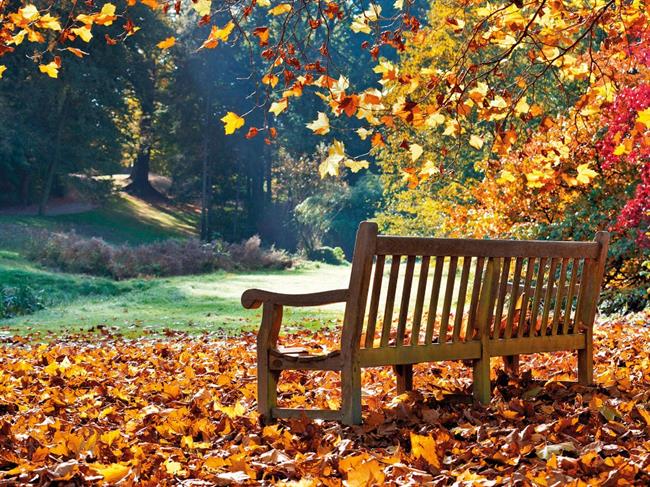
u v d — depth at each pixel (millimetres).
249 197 62344
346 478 3357
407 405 4418
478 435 3828
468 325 4695
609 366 6191
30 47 46562
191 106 58750
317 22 5227
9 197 51875
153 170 75125
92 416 4914
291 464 3521
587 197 14422
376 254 4203
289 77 5180
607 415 4105
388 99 16969
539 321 5832
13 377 6535
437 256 4461
